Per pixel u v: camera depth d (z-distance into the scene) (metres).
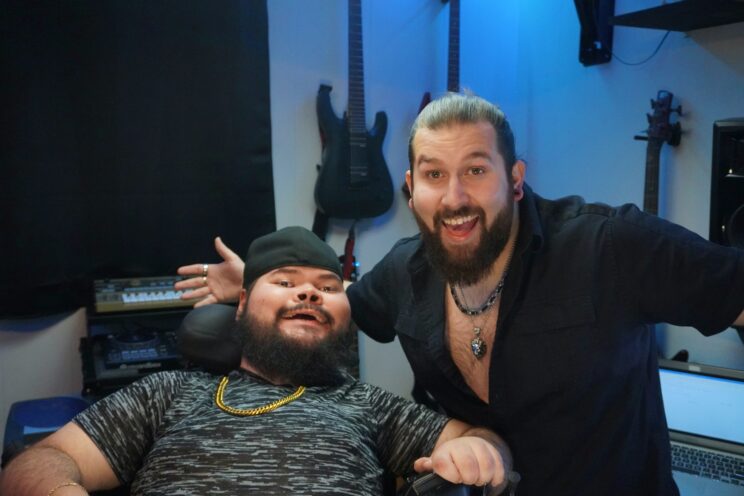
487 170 1.28
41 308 2.35
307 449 1.38
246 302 1.64
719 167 1.88
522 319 1.38
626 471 1.40
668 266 1.29
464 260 1.31
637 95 2.48
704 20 2.14
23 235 2.29
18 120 2.26
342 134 2.68
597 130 2.64
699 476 1.86
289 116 2.70
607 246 1.34
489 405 1.43
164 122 2.48
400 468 1.54
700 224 2.30
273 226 2.69
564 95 2.78
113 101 2.39
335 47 2.75
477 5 2.94
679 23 2.19
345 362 1.65
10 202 2.27
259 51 2.59
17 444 1.62
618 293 1.33
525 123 2.99
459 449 1.31
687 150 2.33
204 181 2.56
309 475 1.34
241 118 2.59
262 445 1.37
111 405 1.49
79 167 2.37
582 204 1.45
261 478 1.33
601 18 2.52
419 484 1.29
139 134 2.44
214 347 1.62
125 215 2.45
